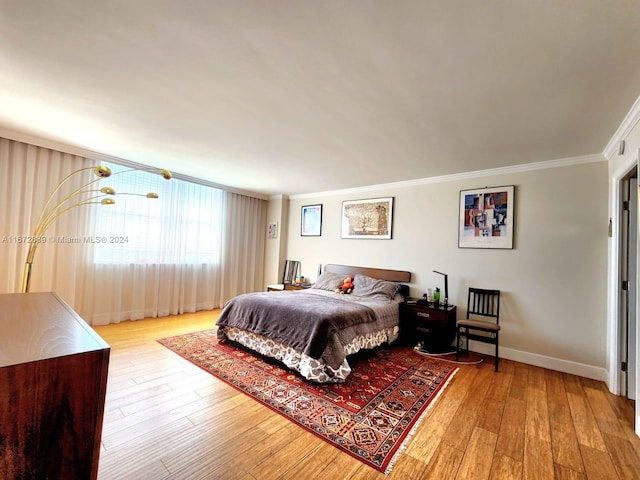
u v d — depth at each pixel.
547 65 1.69
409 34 1.50
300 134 2.88
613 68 1.68
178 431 1.85
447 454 1.73
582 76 1.77
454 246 3.99
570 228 3.21
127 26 1.53
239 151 3.46
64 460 0.74
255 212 6.13
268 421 2.00
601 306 3.02
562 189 3.27
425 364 3.20
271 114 2.48
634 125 2.24
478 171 3.81
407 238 4.44
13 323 1.04
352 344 2.93
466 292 3.85
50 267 3.61
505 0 1.26
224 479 1.48
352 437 1.86
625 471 1.64
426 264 4.22
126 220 4.31
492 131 2.61
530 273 3.42
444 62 1.71
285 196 6.11
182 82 2.06
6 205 3.31
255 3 1.34
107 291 4.14
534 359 3.33
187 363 2.91
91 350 0.78
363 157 3.48
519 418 2.16
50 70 1.97
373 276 4.69
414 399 2.39
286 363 2.81
